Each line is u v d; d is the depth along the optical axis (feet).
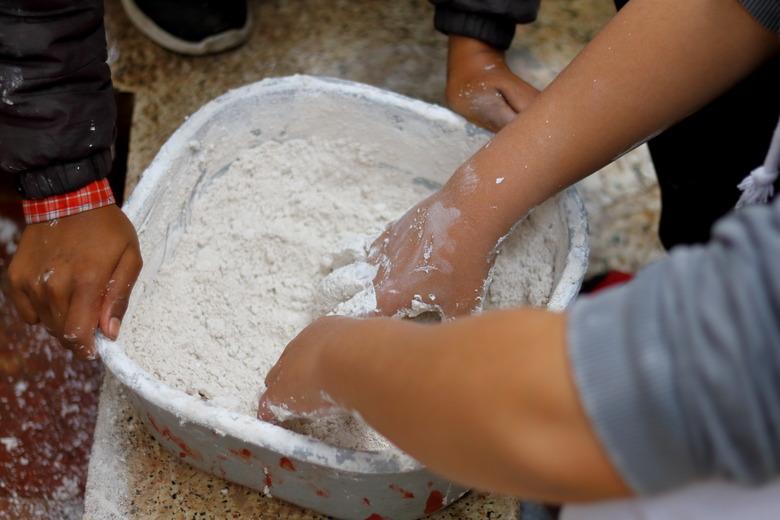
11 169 3.06
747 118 3.41
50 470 3.94
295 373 2.56
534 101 3.13
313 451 2.73
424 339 1.70
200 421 2.79
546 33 4.83
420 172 3.88
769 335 1.24
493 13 3.81
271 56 4.74
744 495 1.61
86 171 3.13
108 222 3.14
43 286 3.00
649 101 2.93
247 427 2.76
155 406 2.88
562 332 1.42
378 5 4.90
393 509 3.09
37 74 3.02
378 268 3.24
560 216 3.35
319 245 3.70
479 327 1.56
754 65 2.91
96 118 3.16
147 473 3.38
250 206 3.84
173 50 4.68
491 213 3.06
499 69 3.88
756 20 2.73
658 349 1.29
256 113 3.70
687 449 1.31
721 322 1.26
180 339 3.44
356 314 3.09
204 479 3.37
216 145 3.70
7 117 3.04
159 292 3.56
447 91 3.94
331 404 2.41
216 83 4.64
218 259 3.70
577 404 1.35
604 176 4.34
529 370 1.40
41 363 4.23
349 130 3.81
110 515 3.29
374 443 3.08
